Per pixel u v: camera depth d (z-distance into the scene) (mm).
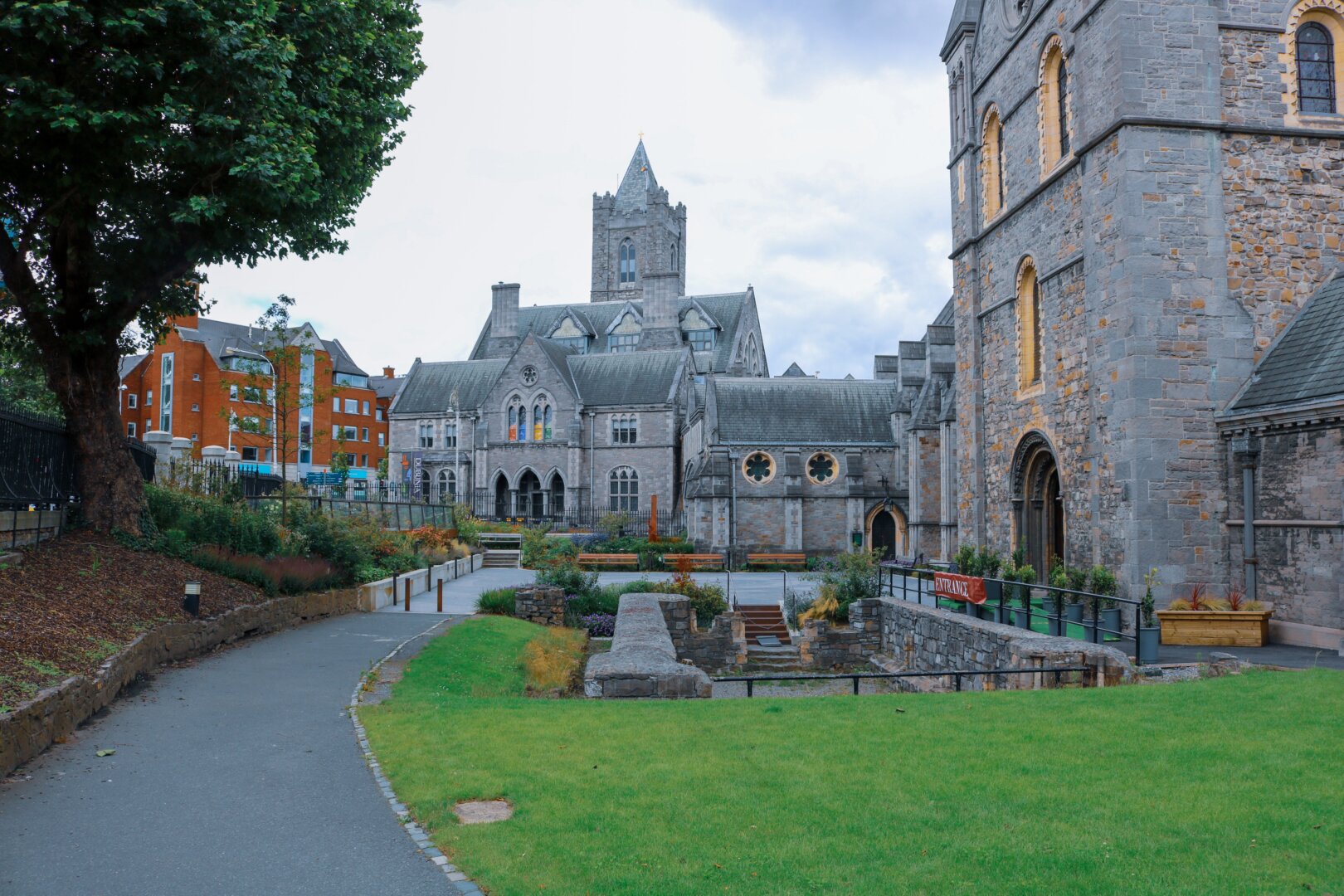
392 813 7559
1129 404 20359
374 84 20141
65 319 18266
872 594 28719
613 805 7309
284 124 16062
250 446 76812
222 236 17062
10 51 13875
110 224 17844
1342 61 21766
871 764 8383
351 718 11125
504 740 9547
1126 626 19844
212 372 75250
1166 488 20094
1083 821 6746
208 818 7465
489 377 86688
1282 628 18641
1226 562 20000
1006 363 27594
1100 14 21688
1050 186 24484
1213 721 9797
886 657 24531
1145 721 9898
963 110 30453
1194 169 20797
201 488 24609
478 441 78812
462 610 26156
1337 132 21156
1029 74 25781
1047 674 14141
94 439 18609
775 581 42406
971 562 26297
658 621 18812
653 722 10359
